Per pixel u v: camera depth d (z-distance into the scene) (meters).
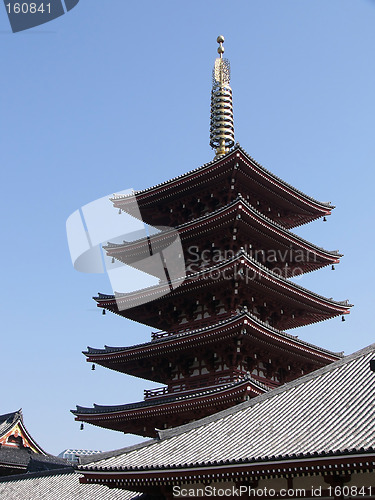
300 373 45.09
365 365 31.41
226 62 56.16
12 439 54.44
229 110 53.78
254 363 41.41
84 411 44.16
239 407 31.75
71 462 48.81
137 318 48.69
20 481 43.88
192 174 45.78
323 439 24.05
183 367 42.94
